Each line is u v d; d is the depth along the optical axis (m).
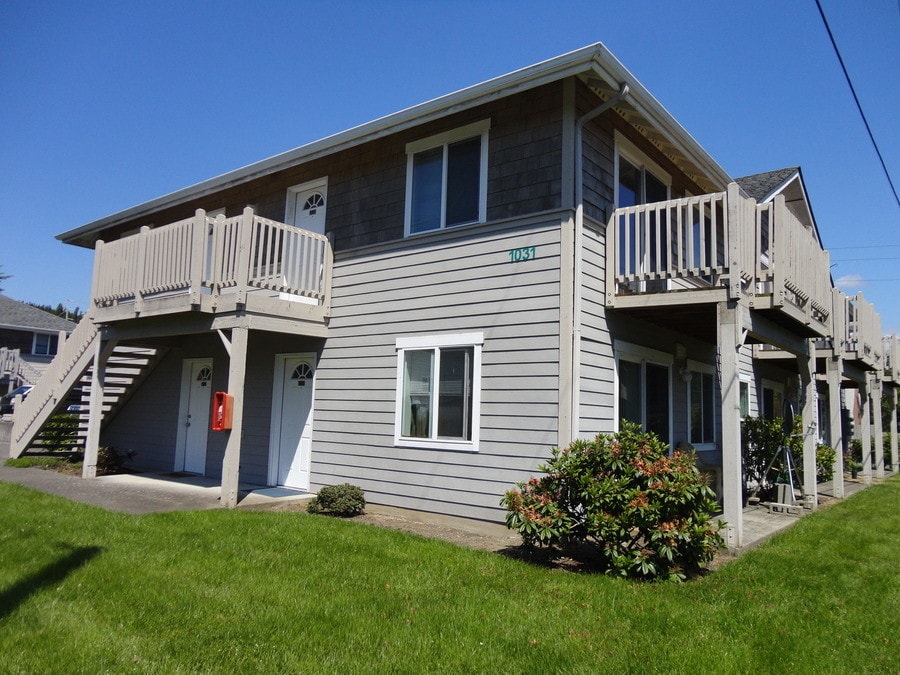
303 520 7.86
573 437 7.57
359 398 9.86
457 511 8.43
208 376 12.77
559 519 6.16
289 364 11.29
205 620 4.50
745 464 11.59
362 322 10.02
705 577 6.01
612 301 8.45
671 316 9.15
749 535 8.02
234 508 8.79
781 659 4.16
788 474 10.93
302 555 6.27
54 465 13.06
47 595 4.86
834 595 5.57
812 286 9.11
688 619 4.80
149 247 10.32
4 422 19.50
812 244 9.29
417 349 9.23
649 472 5.95
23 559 5.80
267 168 11.31
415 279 9.41
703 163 10.70
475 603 5.02
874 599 5.49
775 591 5.59
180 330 9.98
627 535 5.97
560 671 3.87
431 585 5.46
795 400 17.88
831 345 12.26
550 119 8.35
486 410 8.34
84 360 12.09
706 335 11.20
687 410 11.02
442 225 9.34
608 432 8.38
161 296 10.17
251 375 11.84
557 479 6.46
